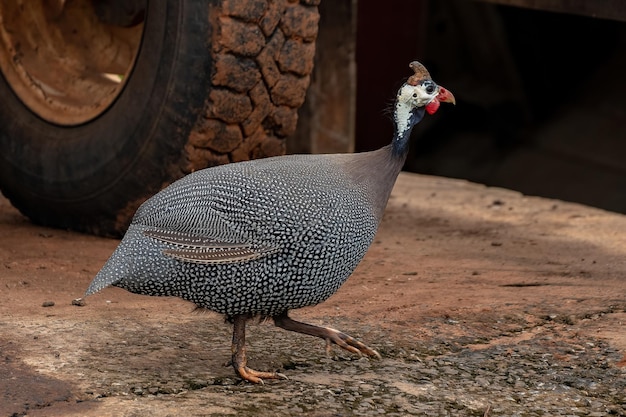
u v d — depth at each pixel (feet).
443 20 100.17
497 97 101.09
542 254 49.19
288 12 43.73
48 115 49.62
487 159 101.19
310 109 62.95
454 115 102.83
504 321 37.88
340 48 63.26
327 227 30.50
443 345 35.42
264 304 31.01
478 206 61.77
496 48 99.30
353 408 29.84
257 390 30.94
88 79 51.60
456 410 30.09
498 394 31.42
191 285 30.63
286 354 34.19
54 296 39.22
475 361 34.06
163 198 31.24
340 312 38.40
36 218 51.72
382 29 94.48
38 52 51.72
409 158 102.37
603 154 97.09
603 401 31.17
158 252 30.35
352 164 31.81
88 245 47.44
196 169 45.03
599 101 99.45
